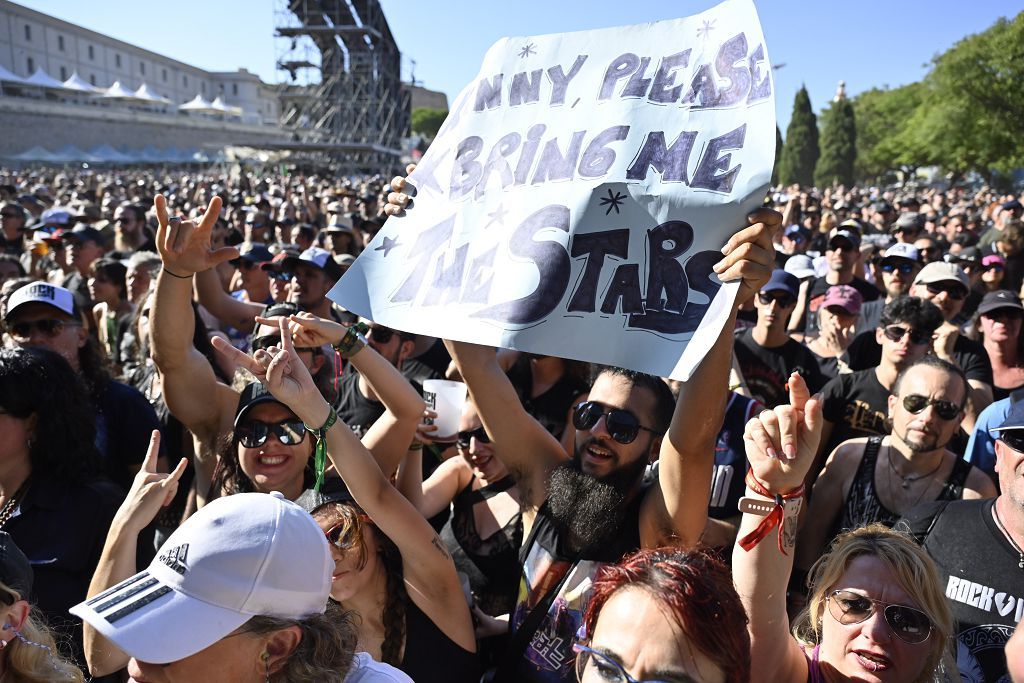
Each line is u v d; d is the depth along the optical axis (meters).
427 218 2.65
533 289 2.30
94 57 86.88
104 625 1.46
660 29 2.35
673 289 2.09
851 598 2.02
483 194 2.54
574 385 3.99
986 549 2.51
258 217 11.47
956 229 13.08
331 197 22.95
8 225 10.61
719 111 2.16
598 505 2.29
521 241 2.38
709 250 2.06
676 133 2.21
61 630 2.55
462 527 2.96
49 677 1.88
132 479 3.56
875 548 2.06
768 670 1.91
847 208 18.23
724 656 1.49
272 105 110.06
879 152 66.75
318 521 2.28
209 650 1.49
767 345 4.98
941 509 2.69
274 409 2.68
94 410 3.08
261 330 4.05
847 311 5.39
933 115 54.06
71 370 2.79
